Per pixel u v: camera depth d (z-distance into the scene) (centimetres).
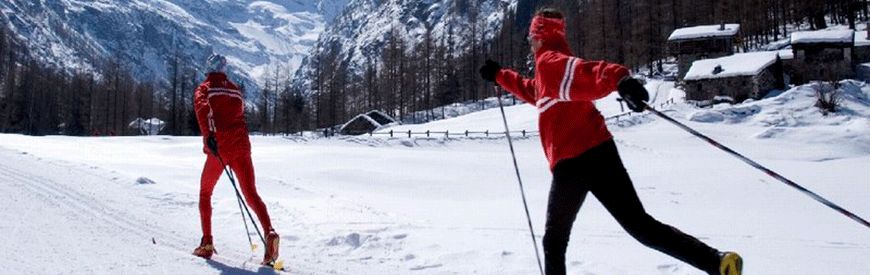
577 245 770
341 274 534
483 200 1730
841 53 6700
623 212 350
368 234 721
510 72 401
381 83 12006
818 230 1098
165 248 568
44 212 680
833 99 5200
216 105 530
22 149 1962
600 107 6081
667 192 1883
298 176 2112
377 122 7238
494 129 5538
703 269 333
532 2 15650
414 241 715
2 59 11838
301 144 4416
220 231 727
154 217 755
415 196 1822
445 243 711
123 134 10019
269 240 509
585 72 326
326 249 666
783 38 9544
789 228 1118
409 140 4762
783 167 2734
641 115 5456
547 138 367
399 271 573
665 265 610
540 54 370
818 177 2350
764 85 6159
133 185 1027
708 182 2134
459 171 2452
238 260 546
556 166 361
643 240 349
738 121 5244
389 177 2159
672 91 7094
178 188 1069
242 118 548
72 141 3391
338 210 964
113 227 646
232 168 537
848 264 693
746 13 9656
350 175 2155
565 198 356
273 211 888
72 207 738
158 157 2616
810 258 737
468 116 6800
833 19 9794
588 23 10556
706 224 1188
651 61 8956
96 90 11181
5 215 634
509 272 579
